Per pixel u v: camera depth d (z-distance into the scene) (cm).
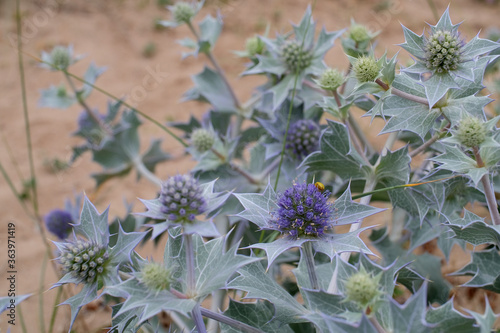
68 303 28
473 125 25
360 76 29
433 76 28
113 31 95
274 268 41
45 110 81
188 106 79
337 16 91
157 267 25
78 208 48
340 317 25
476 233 29
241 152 51
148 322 33
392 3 91
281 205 27
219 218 44
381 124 67
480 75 30
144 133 74
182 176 26
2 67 89
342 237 27
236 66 85
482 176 27
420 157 45
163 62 87
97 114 59
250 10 97
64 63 53
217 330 35
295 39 41
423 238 37
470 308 43
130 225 43
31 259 55
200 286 27
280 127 40
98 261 28
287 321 28
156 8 100
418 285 38
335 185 40
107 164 55
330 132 32
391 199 33
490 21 86
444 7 91
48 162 70
